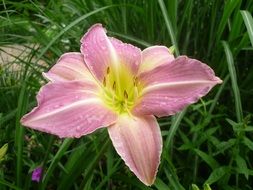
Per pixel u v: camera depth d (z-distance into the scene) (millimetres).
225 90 322
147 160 173
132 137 177
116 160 278
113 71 206
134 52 211
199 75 182
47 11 386
